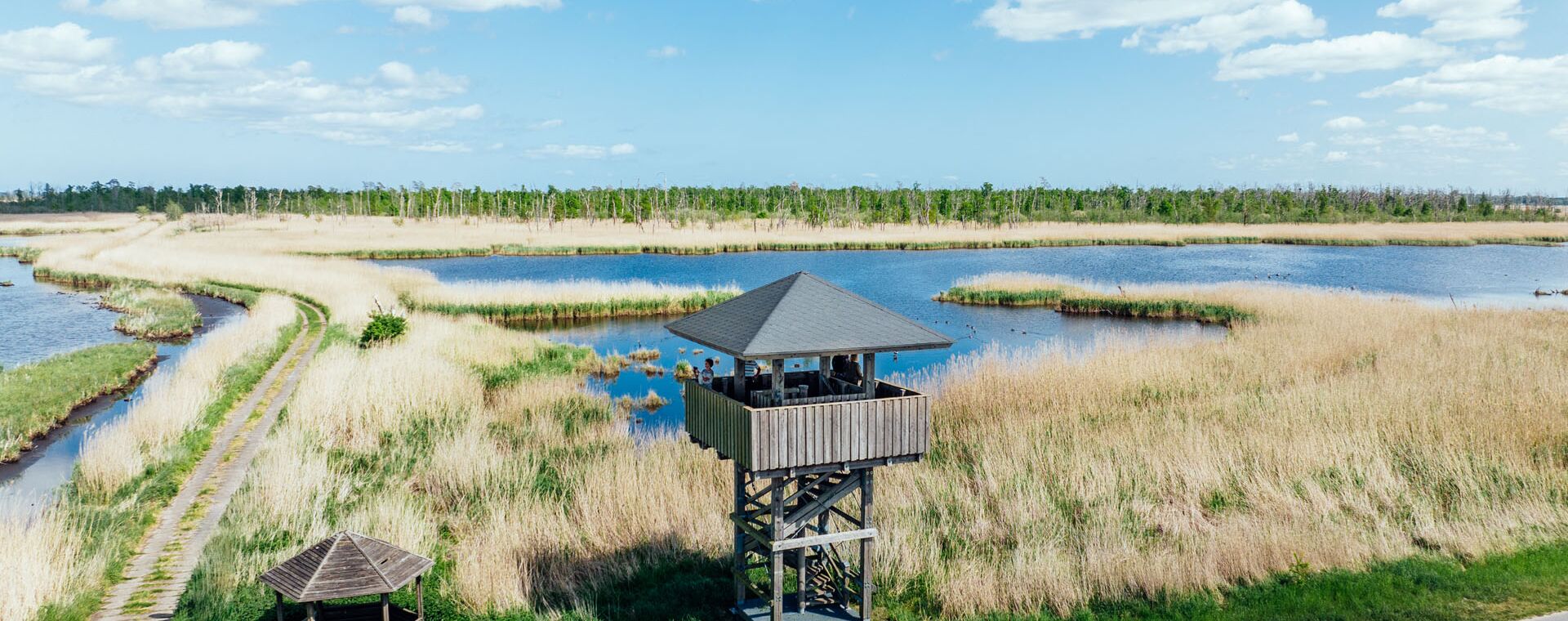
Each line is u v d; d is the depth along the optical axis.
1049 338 46.69
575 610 15.62
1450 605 15.07
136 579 16.50
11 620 13.77
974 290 61.34
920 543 18.45
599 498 20.11
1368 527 18.64
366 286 57.97
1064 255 95.62
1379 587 15.85
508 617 15.30
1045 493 20.78
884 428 14.78
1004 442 24.41
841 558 17.44
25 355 40.84
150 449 23.17
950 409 28.34
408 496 21.00
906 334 14.82
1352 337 37.31
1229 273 76.44
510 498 20.88
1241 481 21.03
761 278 74.31
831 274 77.50
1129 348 37.06
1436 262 84.88
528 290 57.12
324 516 19.48
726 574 17.66
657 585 17.05
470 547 18.00
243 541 17.72
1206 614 15.33
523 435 26.73
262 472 21.56
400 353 35.53
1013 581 16.56
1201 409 26.97
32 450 26.66
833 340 14.27
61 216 164.38
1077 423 25.61
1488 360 31.64
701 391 16.00
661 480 20.98
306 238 104.50
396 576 13.55
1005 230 124.94
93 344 43.44
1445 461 20.94
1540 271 76.38
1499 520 18.38
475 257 92.25
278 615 13.57
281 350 38.56
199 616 14.70
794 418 14.01
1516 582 15.76
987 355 35.62
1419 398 25.66
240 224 136.00
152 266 70.25
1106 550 17.64
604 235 114.44
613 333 49.25
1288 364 32.69
